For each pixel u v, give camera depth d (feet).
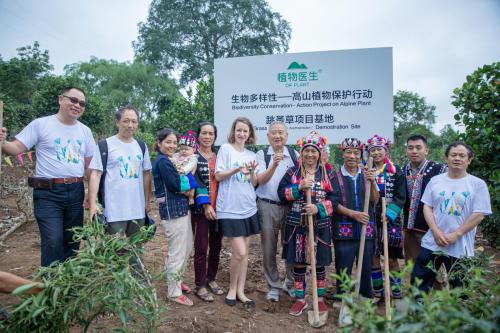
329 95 16.11
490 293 7.07
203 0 156.15
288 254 12.75
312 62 16.20
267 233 13.83
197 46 156.46
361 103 15.88
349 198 12.70
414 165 13.89
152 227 9.43
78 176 12.28
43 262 11.64
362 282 12.59
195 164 13.03
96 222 9.25
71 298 8.20
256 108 16.81
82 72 132.77
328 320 12.51
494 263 17.21
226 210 12.98
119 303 8.04
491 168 16.48
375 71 15.72
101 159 12.24
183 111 38.58
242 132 13.44
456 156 11.35
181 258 12.94
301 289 12.89
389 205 12.95
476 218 11.00
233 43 157.58
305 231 12.51
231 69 16.98
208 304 13.17
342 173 13.11
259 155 14.30
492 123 16.20
